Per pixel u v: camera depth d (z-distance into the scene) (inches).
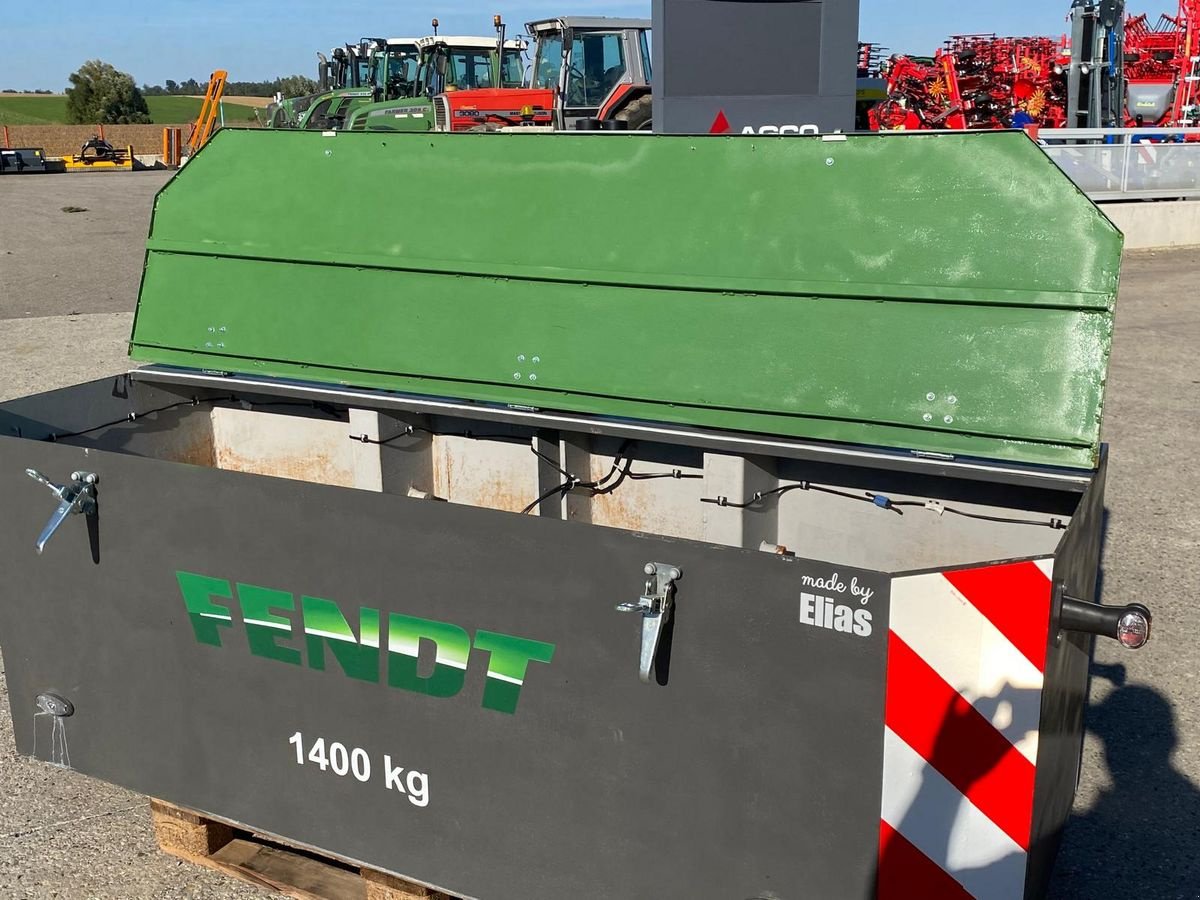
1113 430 301.1
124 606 117.5
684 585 88.4
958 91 831.1
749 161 123.6
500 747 100.5
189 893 125.4
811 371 120.1
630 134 129.4
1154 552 218.7
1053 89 805.9
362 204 144.0
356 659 105.7
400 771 106.7
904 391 115.7
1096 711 163.9
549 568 93.7
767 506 132.6
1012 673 84.5
